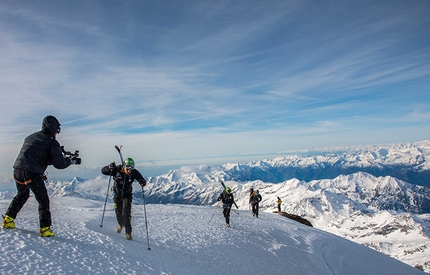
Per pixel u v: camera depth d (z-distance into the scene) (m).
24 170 5.46
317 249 14.12
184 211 16.81
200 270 6.93
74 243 5.73
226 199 14.05
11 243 4.86
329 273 10.89
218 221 14.84
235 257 9.09
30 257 4.46
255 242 11.81
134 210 15.60
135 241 7.82
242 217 18.92
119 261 5.31
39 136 5.72
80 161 6.45
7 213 5.71
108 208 14.49
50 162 5.84
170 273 5.55
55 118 6.02
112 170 7.85
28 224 7.29
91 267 4.68
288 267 9.91
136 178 8.03
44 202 5.71
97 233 7.03
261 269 8.76
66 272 4.25
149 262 5.84
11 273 3.80
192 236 10.34
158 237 9.28
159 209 16.92
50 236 5.81
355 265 13.58
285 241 13.72
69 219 9.29
